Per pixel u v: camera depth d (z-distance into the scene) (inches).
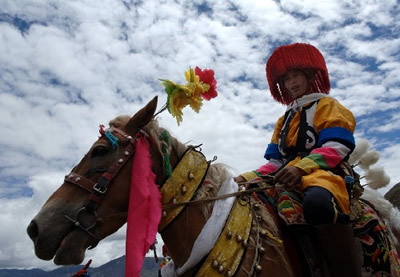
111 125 92.1
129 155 86.9
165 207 85.6
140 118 89.8
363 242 98.3
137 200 79.7
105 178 83.1
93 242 81.7
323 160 88.3
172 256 87.7
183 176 89.0
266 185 101.0
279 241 86.0
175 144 92.4
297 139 101.0
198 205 88.4
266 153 117.3
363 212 100.0
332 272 84.5
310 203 80.8
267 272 82.4
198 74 99.7
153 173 85.0
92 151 86.1
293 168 86.8
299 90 113.3
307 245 90.0
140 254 74.9
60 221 78.7
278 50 116.6
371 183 134.3
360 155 138.3
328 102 99.3
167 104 91.4
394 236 114.4
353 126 96.7
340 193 84.2
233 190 93.2
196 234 85.2
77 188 82.4
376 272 97.0
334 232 81.4
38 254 76.1
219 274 79.6
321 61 114.4
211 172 94.1
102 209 82.0
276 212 95.7
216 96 100.7
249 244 84.7
